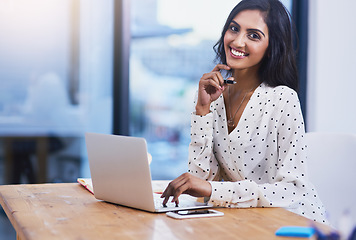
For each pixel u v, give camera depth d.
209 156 1.73
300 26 3.69
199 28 3.49
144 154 1.34
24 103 3.21
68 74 3.27
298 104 1.65
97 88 3.33
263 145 1.70
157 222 1.26
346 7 3.66
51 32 3.22
